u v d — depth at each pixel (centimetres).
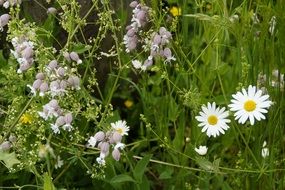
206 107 75
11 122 72
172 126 95
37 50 68
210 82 80
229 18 74
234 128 75
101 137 65
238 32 74
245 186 77
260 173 72
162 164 81
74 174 80
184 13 82
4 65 79
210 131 74
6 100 78
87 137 78
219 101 78
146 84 84
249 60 74
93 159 80
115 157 65
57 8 82
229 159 83
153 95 88
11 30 70
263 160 73
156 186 88
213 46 79
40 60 68
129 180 72
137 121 95
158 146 83
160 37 72
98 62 87
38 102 73
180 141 81
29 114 70
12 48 86
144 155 79
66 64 70
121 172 76
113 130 66
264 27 72
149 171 86
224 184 75
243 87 73
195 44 84
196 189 77
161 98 82
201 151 75
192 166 80
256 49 73
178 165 75
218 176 77
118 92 96
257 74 74
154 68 75
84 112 70
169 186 80
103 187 78
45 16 84
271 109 74
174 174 81
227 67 80
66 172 80
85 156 80
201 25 83
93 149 77
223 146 81
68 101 68
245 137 80
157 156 87
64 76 67
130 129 95
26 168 71
